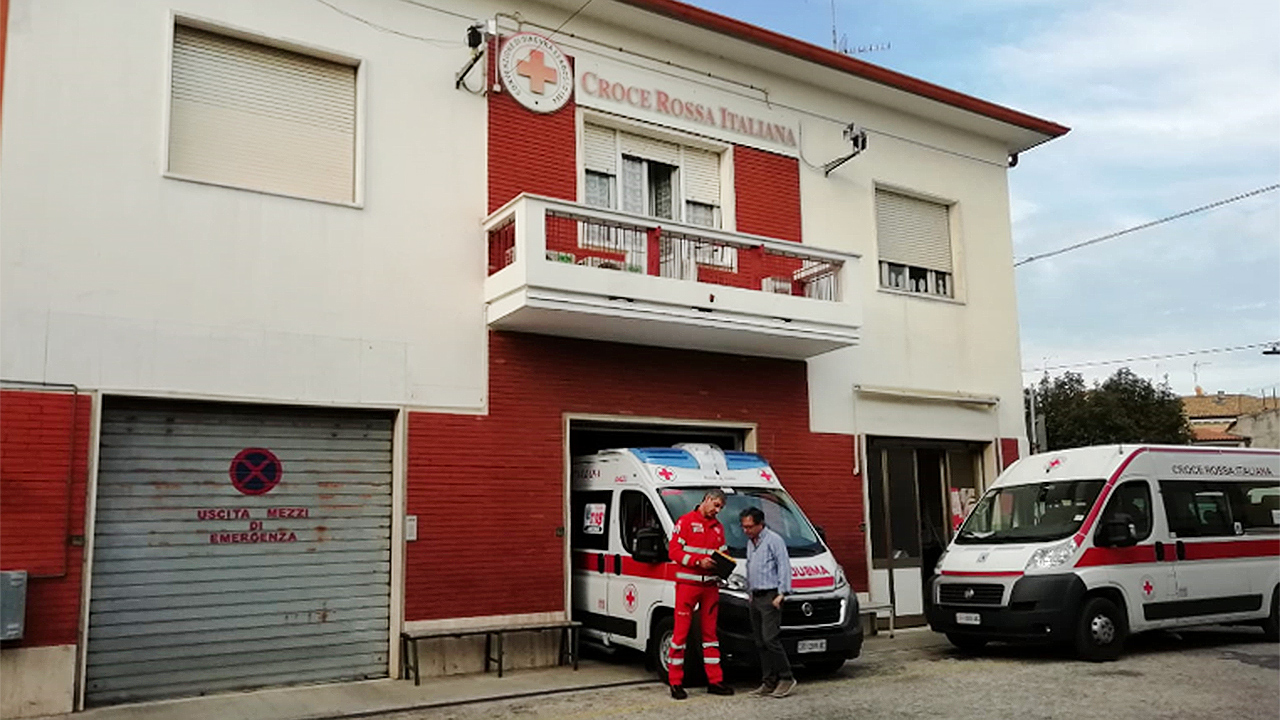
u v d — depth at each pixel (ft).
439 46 38.24
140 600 30.35
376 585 34.55
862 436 47.52
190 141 33.14
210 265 32.30
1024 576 36.88
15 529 28.27
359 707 29.71
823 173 48.70
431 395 35.99
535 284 34.99
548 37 40.98
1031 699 29.68
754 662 31.53
